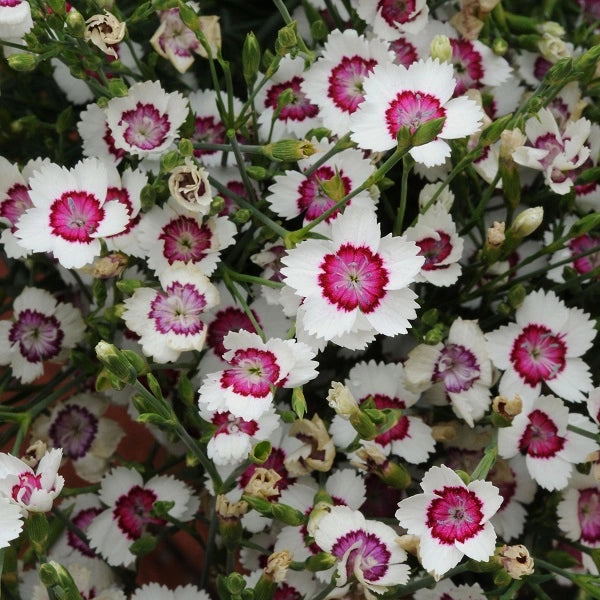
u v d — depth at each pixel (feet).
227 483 0.89
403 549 0.87
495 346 0.93
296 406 0.84
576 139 0.93
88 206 0.90
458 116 0.87
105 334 0.95
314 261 0.85
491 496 0.84
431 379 0.93
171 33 0.98
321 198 0.93
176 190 0.88
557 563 0.95
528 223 0.91
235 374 0.85
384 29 0.96
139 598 0.95
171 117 0.92
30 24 0.90
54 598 0.89
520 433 0.92
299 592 0.93
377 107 0.88
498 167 0.94
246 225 0.96
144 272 0.98
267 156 0.91
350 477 0.93
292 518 0.87
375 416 0.86
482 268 0.94
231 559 0.93
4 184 0.93
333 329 0.84
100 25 0.89
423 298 0.98
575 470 0.95
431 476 0.85
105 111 0.92
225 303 0.95
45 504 0.85
